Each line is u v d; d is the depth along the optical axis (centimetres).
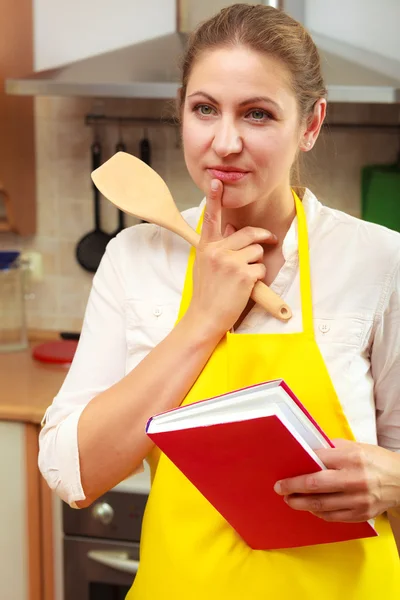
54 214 261
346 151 244
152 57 213
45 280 265
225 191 107
